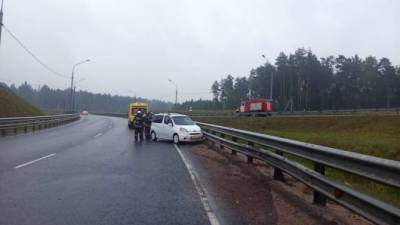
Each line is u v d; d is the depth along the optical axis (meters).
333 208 7.81
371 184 13.46
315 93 105.19
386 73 101.75
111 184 9.84
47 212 7.11
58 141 22.05
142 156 15.95
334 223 6.65
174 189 9.37
